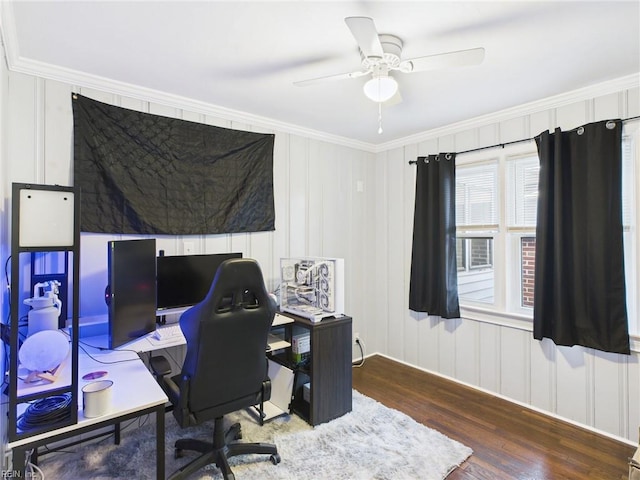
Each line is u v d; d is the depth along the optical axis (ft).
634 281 7.45
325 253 11.38
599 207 7.47
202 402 5.57
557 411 8.39
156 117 8.04
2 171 5.32
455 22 5.42
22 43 5.90
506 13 5.19
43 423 4.08
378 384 10.30
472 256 10.42
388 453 6.93
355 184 12.25
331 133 11.26
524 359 8.99
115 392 4.89
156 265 7.52
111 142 7.42
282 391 8.59
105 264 7.42
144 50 6.20
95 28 5.50
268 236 10.05
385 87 6.02
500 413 8.59
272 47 6.13
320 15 5.22
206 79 7.38
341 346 8.46
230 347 5.65
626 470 6.48
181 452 6.78
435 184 10.70
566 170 8.08
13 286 3.89
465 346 10.26
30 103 6.58
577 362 8.06
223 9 5.06
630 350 7.28
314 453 6.91
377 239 12.79
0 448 4.20
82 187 7.06
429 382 10.43
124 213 7.59
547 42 5.97
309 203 10.98
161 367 6.02
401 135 11.51
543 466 6.61
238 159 9.34
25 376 4.54
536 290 8.39
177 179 8.32
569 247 8.01
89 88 7.24
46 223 4.08
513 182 9.35
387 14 5.21
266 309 5.91
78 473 6.27
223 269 5.33
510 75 7.19
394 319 12.24
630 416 7.33
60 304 5.75
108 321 6.77
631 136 7.41
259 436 7.50
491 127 9.62
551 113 8.47
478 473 6.41
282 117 9.78
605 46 6.08
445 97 8.34
